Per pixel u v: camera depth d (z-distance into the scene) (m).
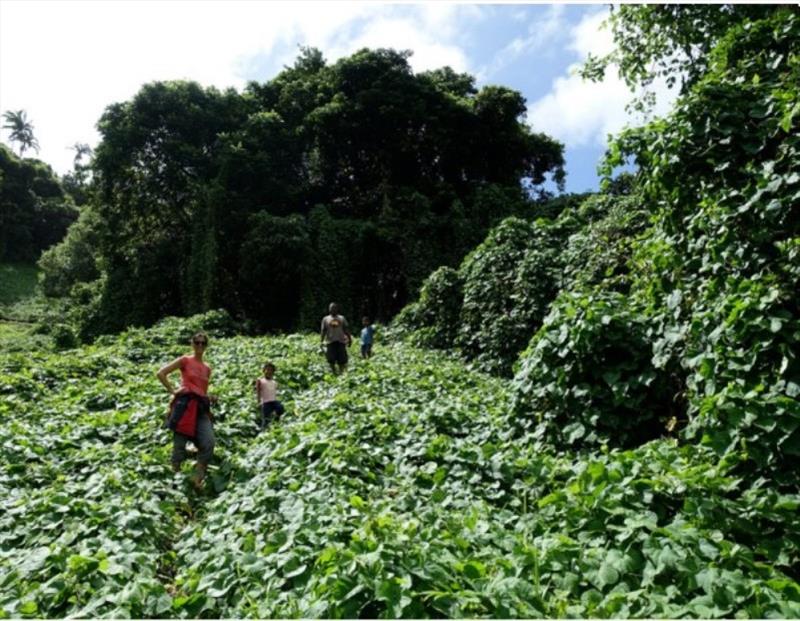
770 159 5.81
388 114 35.00
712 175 6.12
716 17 11.38
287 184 36.56
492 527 4.74
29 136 93.94
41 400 11.61
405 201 34.78
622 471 4.79
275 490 6.25
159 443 8.62
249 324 28.55
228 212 32.50
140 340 18.52
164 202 34.81
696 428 5.11
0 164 70.31
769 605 3.16
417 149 37.25
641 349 6.43
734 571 3.45
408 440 7.50
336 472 6.48
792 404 4.36
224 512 6.17
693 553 3.67
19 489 6.66
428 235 33.19
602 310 6.68
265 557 4.49
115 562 4.68
